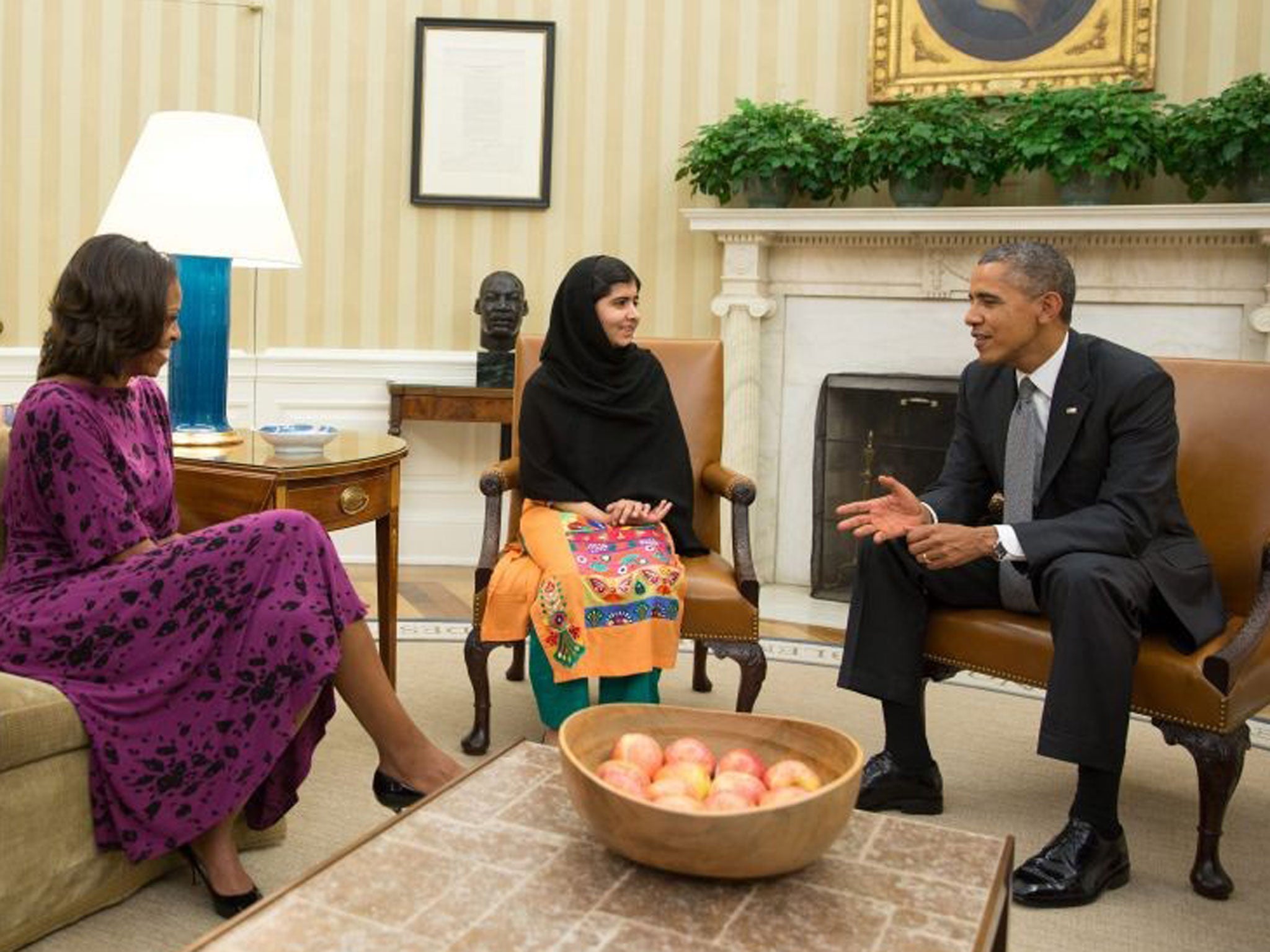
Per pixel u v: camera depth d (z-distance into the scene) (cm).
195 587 204
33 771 192
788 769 148
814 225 469
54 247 500
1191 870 237
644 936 124
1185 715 228
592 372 309
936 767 268
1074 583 228
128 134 501
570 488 303
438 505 530
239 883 211
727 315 490
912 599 261
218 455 274
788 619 450
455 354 520
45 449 205
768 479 506
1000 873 141
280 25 506
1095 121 430
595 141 514
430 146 511
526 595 284
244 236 282
